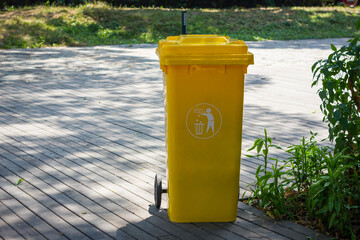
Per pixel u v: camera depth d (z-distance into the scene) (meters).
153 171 4.83
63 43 17.98
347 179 3.54
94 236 3.42
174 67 3.41
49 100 8.29
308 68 12.09
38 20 20.41
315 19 25.70
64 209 3.89
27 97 8.52
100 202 4.04
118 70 11.76
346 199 3.59
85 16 22.03
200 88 3.46
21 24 19.31
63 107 7.78
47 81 10.13
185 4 28.48
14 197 4.14
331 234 3.44
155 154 5.40
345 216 3.34
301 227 3.56
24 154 5.37
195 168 3.58
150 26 21.81
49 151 5.48
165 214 3.82
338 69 3.58
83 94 8.83
